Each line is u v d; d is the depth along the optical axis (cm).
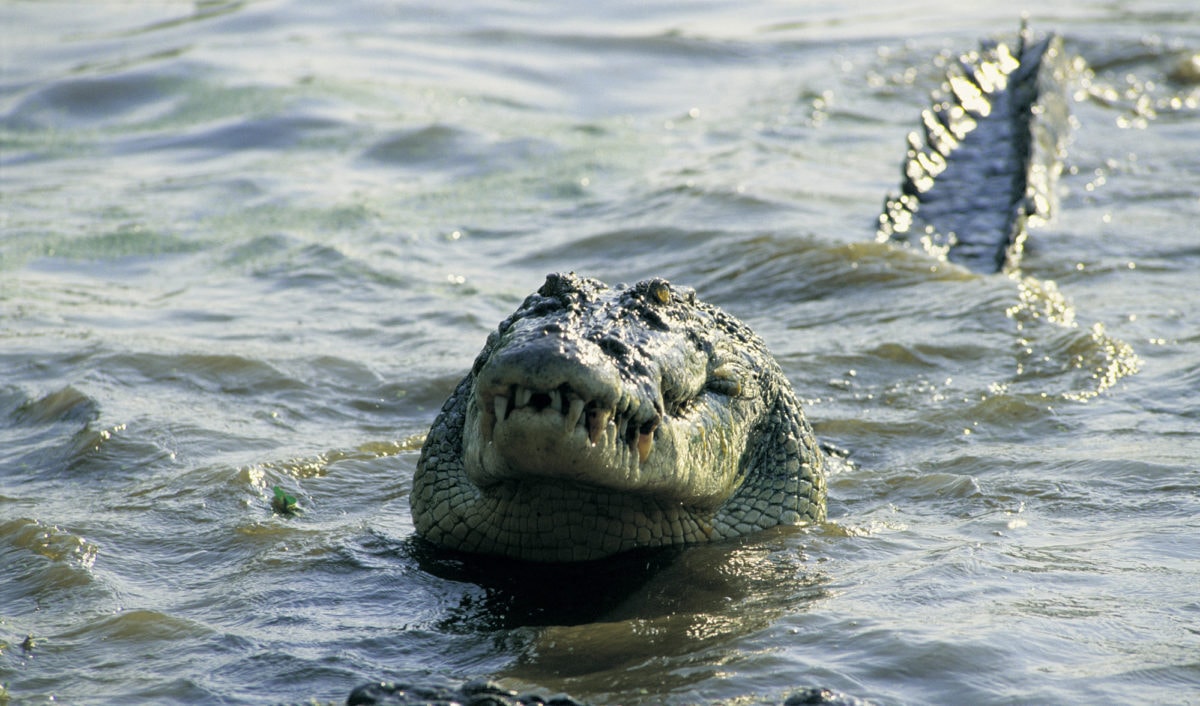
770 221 3869
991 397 2344
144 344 2697
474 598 1432
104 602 1414
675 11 8431
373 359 2697
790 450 1734
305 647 1270
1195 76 6322
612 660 1209
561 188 4566
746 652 1199
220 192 4509
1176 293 3170
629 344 1374
